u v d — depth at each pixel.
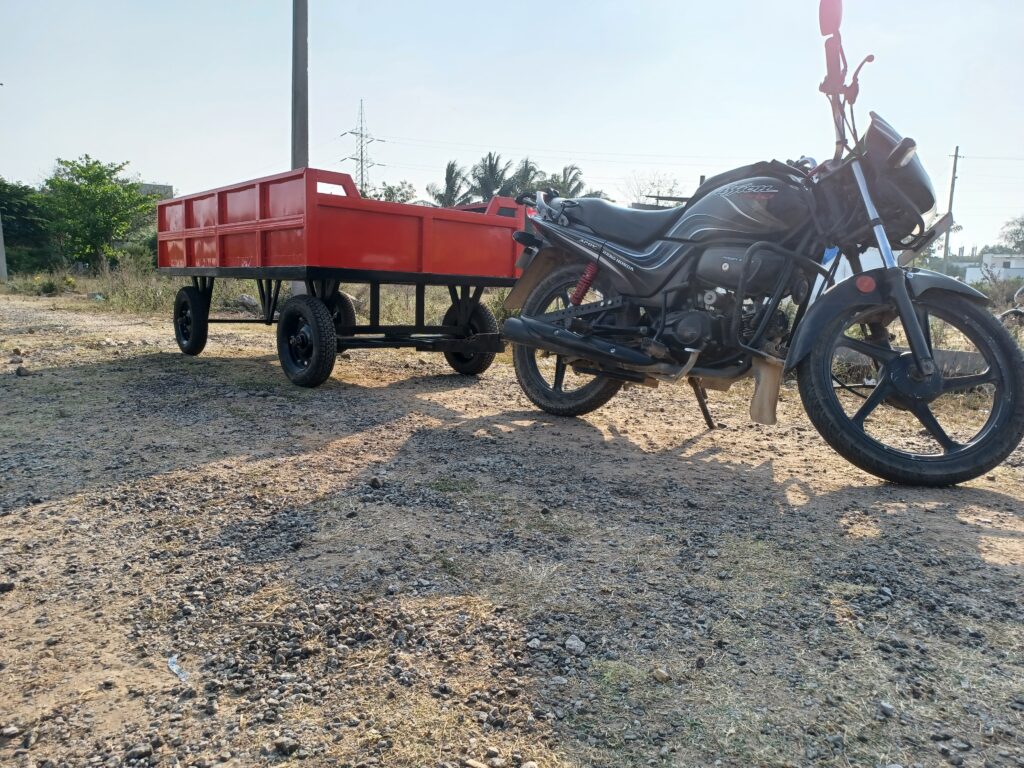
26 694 1.95
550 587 2.47
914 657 2.06
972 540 2.89
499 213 7.55
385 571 2.58
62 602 2.44
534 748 1.70
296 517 3.12
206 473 3.72
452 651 2.10
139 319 12.41
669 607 2.34
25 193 42.41
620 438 4.55
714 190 4.09
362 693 1.92
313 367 5.99
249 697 1.93
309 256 5.71
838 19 3.76
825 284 3.92
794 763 1.65
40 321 11.87
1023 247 69.06
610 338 4.52
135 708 1.89
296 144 12.10
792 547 2.81
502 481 3.60
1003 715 1.81
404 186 32.09
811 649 2.11
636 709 1.84
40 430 4.60
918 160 3.64
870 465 3.54
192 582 2.56
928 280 3.57
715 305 4.04
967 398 5.80
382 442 4.36
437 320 11.52
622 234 4.46
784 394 6.02
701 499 3.38
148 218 42.28
